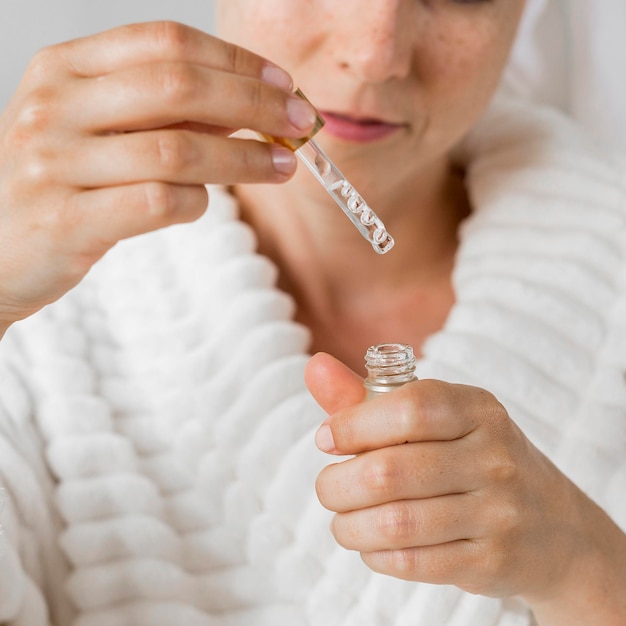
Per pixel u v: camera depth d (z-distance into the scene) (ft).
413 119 1.92
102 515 1.90
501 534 1.47
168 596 1.88
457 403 1.45
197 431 1.94
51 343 1.98
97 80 1.39
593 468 1.98
